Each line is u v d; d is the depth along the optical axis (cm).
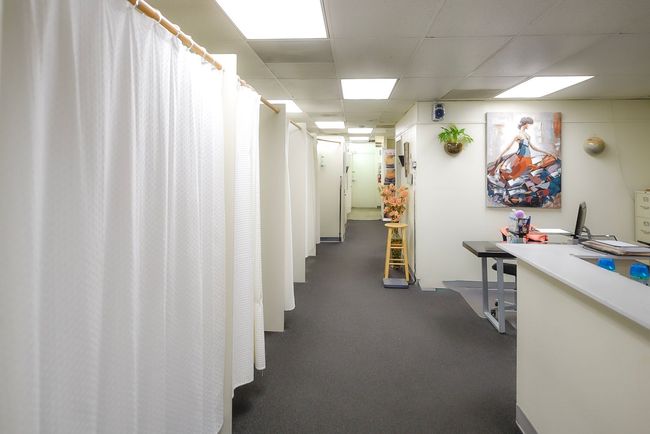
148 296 120
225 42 269
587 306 141
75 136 85
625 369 121
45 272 81
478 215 463
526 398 192
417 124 464
